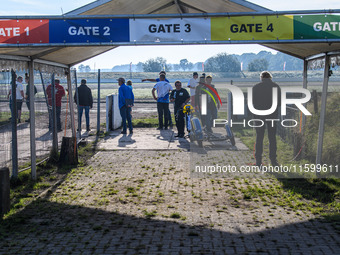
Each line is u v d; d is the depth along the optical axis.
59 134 11.45
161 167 8.67
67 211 5.83
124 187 7.14
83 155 10.26
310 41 6.14
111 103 14.91
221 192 6.73
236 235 4.80
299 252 4.29
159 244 4.53
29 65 7.70
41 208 5.98
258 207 5.92
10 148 7.78
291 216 5.50
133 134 13.93
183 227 5.08
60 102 11.52
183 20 6.23
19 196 6.73
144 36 6.27
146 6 7.71
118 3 6.68
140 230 5.00
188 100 12.92
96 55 9.72
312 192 6.59
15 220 5.39
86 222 5.34
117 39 6.27
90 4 6.25
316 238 4.68
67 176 8.04
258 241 4.61
